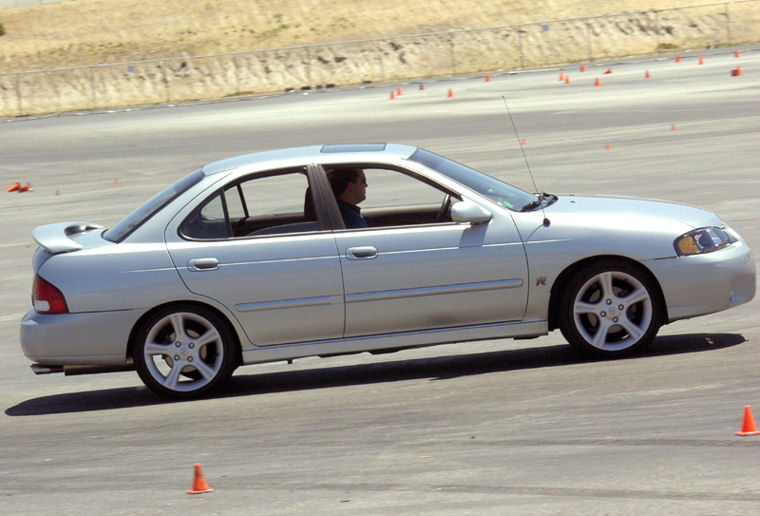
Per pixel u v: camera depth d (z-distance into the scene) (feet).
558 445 39.50
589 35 349.61
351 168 53.21
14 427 51.06
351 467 39.09
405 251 51.52
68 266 52.54
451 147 152.66
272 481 38.27
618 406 43.96
